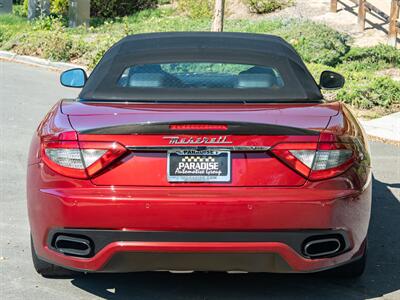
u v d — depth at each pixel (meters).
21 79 14.88
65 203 4.12
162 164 4.12
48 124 4.49
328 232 4.15
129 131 4.10
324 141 4.18
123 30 19.53
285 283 4.93
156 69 5.06
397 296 4.72
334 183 4.17
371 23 18.72
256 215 4.05
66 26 22.86
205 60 5.13
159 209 4.05
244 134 4.10
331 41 15.52
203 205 4.04
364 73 13.52
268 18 19.94
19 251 5.52
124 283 4.93
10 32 20.03
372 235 5.95
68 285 4.88
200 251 4.08
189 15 22.36
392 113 11.45
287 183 4.14
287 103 4.78
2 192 7.04
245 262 4.14
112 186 4.14
